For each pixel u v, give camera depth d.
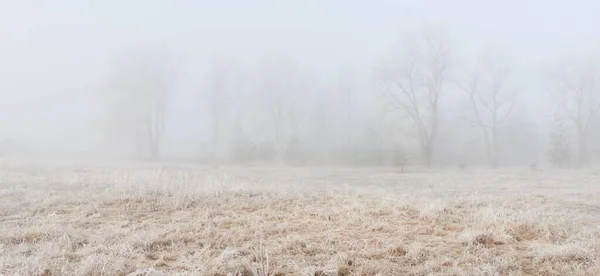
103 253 5.20
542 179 18.20
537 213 7.93
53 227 6.54
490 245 5.88
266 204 9.17
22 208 8.16
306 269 4.75
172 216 7.82
